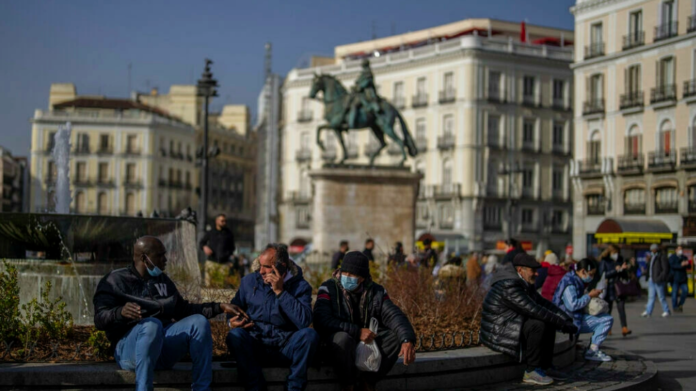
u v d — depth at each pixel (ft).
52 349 26.55
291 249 246.27
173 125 299.58
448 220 226.38
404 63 236.84
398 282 42.83
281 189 280.51
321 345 25.77
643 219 139.54
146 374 22.74
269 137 307.99
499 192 225.15
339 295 25.95
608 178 158.40
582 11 163.84
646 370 33.99
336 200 88.07
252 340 24.81
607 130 159.84
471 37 221.25
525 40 244.42
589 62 161.79
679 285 76.74
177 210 302.45
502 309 30.25
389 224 88.58
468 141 221.46
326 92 89.45
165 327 24.29
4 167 270.46
